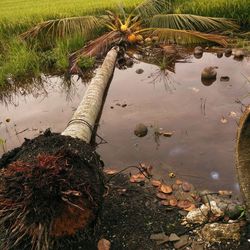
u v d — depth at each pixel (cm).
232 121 491
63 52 816
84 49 816
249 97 558
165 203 351
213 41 841
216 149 432
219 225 310
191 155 425
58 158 290
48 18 961
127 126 505
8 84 728
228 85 608
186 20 868
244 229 310
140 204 354
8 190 274
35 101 640
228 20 884
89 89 552
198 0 972
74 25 862
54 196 272
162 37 858
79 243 314
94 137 481
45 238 271
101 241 311
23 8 1152
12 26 937
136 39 868
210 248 298
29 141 352
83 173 296
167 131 482
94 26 880
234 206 335
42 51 866
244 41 806
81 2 1161
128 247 309
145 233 321
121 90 630
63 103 620
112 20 915
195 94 587
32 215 270
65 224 285
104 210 348
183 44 853
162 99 580
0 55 824
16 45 841
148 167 406
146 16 939
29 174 274
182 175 392
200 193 362
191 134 470
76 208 281
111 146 459
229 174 387
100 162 359
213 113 519
